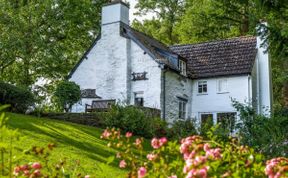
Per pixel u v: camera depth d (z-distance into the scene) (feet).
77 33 113.80
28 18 101.14
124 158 14.07
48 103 104.78
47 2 102.53
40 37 98.78
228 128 57.52
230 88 90.84
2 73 102.94
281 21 53.16
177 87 88.84
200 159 10.60
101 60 90.02
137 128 60.90
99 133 54.13
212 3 104.63
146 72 85.20
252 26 57.57
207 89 93.25
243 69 90.12
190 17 120.78
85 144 44.32
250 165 12.93
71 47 114.42
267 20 55.83
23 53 95.40
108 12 90.79
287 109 61.05
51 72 106.83
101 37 90.74
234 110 89.25
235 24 120.88
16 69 107.55
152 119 64.03
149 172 12.55
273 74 124.26
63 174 13.97
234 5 92.68
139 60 86.43
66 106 77.20
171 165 12.50
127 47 87.56
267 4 52.47
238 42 98.37
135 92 85.97
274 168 11.14
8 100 64.18
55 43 102.94
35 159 27.43
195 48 101.71
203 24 120.88
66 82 77.30
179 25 137.49
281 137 45.96
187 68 94.73
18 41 94.48
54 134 46.91
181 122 63.87
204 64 96.17
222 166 12.75
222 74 91.30
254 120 53.11
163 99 83.10
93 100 85.61
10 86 64.95
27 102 66.23
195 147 11.41
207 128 61.21
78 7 108.06
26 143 37.99
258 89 94.68
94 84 89.97
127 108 63.36
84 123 65.21
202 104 93.15
